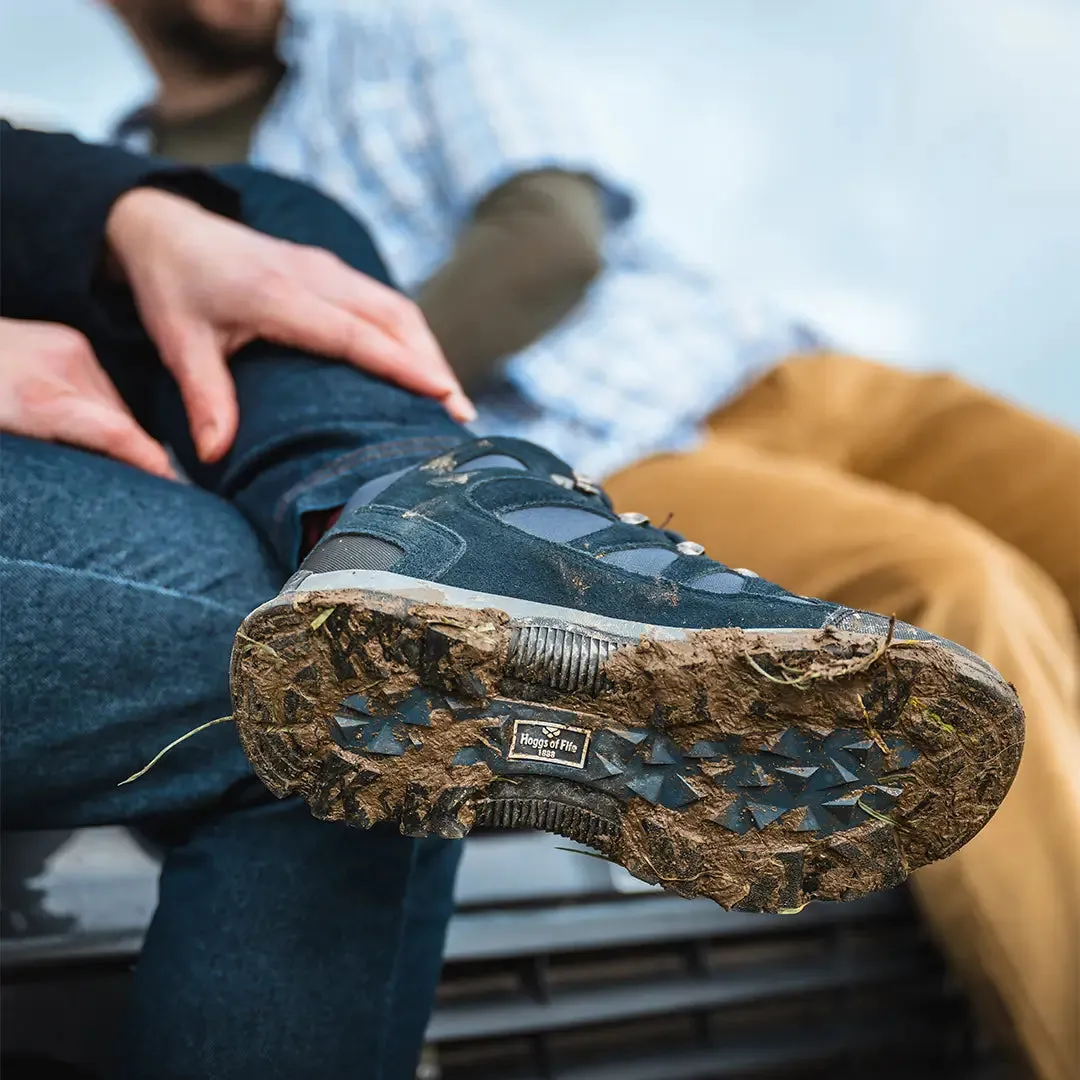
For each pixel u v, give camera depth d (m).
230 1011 0.53
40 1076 0.72
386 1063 0.64
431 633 0.48
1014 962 0.75
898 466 1.34
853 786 0.50
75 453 0.59
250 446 0.63
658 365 1.19
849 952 0.95
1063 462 1.27
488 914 0.86
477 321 1.05
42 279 0.66
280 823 0.56
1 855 0.79
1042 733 0.79
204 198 0.71
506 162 1.12
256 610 0.48
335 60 1.25
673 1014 0.89
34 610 0.53
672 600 0.50
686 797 0.51
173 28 1.25
